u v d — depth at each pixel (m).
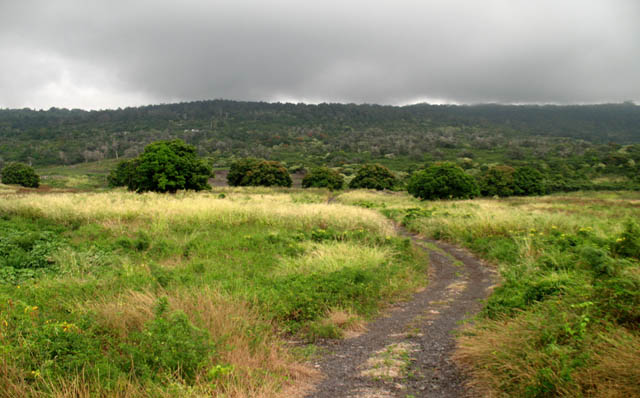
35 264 8.92
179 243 11.49
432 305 7.38
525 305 5.37
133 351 3.91
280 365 4.43
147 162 35.12
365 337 5.68
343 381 4.12
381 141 162.62
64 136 164.12
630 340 3.33
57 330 4.05
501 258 11.42
